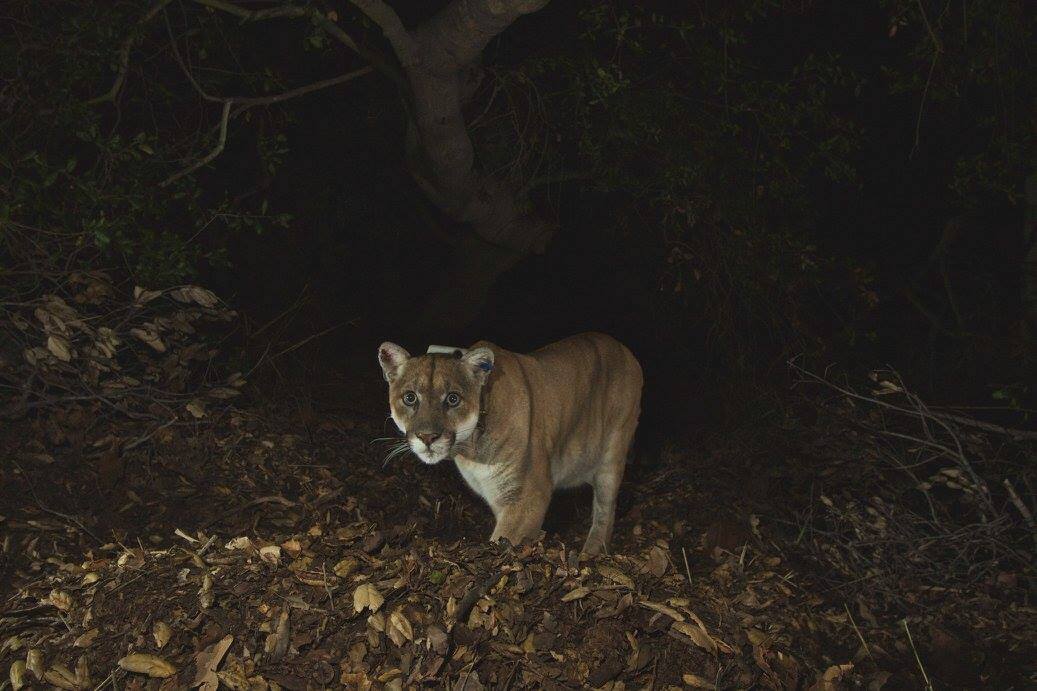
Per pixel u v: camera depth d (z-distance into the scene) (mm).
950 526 2482
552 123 3566
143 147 2562
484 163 3756
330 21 2857
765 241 3414
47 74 2727
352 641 1725
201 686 1649
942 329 3988
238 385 2766
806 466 2869
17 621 1858
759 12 3305
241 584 1816
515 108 3627
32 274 2574
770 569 2283
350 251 4332
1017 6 3082
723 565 2250
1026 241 3479
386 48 3605
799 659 1900
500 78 3432
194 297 2600
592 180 3709
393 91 3906
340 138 4168
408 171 3627
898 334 4312
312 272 4180
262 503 2479
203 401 2578
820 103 3252
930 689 1913
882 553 2355
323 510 2512
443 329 4117
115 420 2578
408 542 2150
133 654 1728
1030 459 2564
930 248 4555
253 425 2816
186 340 2758
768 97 3258
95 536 2232
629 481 2982
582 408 2299
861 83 3277
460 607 1766
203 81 3139
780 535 2521
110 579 1897
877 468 2695
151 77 3311
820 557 2393
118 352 2768
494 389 2066
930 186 4539
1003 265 4195
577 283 4512
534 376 2160
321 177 4184
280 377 3207
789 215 3807
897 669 1979
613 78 3047
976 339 3754
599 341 2414
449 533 2580
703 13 3254
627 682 1731
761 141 3555
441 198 3541
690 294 3756
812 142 3295
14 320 2488
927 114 4215
